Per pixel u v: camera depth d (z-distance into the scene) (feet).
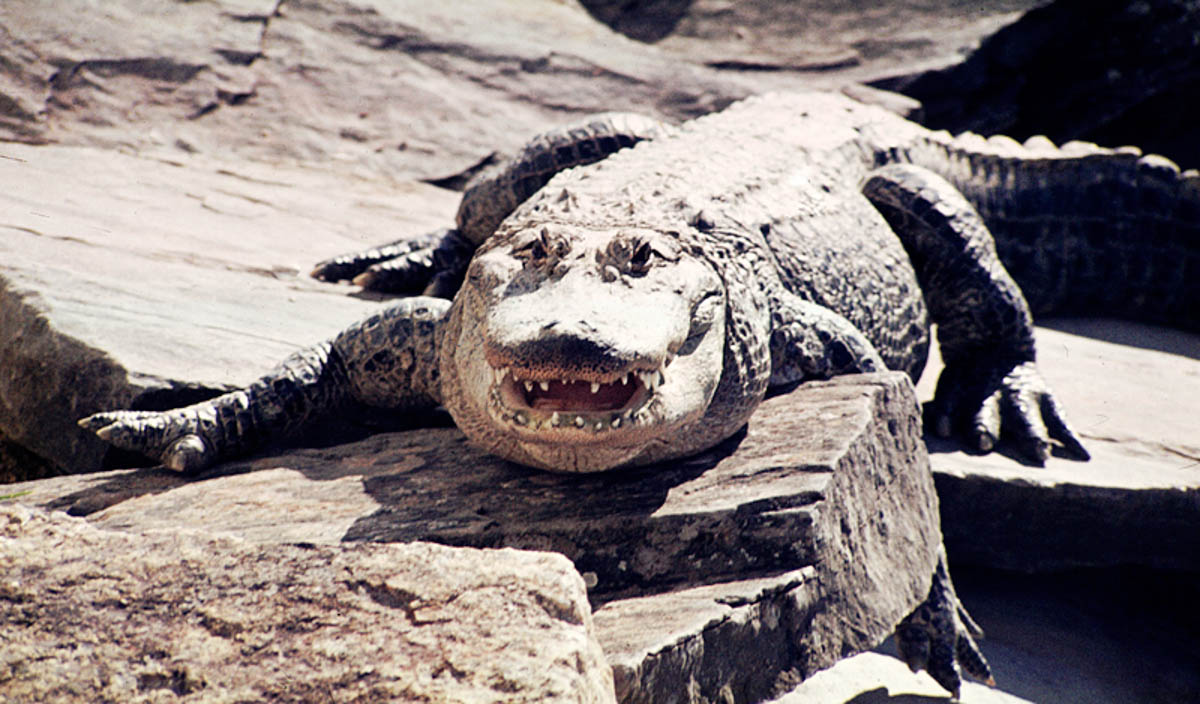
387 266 73.46
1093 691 49.32
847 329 52.90
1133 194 83.05
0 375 56.24
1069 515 54.13
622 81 123.85
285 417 49.93
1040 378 62.59
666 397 37.42
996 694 47.93
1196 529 54.54
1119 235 83.41
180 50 108.37
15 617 27.84
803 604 36.24
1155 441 59.06
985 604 57.16
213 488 44.39
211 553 29.78
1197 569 55.83
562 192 48.73
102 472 48.83
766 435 44.96
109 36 106.22
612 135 72.02
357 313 65.51
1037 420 58.54
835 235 60.29
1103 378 69.62
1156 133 134.51
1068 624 55.88
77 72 100.89
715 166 59.62
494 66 122.01
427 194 99.71
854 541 40.34
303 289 69.05
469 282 42.80
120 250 67.05
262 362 54.54
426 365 49.90
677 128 74.69
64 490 44.83
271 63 112.57
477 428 44.01
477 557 28.86
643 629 32.32
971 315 65.98
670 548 37.68
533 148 73.67
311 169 100.58
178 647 26.99
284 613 27.76
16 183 78.02
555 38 133.08
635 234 39.17
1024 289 82.02
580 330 33.35
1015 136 134.62
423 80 117.19
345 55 117.19
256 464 47.65
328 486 43.88
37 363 53.42
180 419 47.55
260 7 119.34
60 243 65.77
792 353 50.93
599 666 27.68
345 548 29.55
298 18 120.06
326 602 27.99
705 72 127.34
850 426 43.39
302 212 85.97
